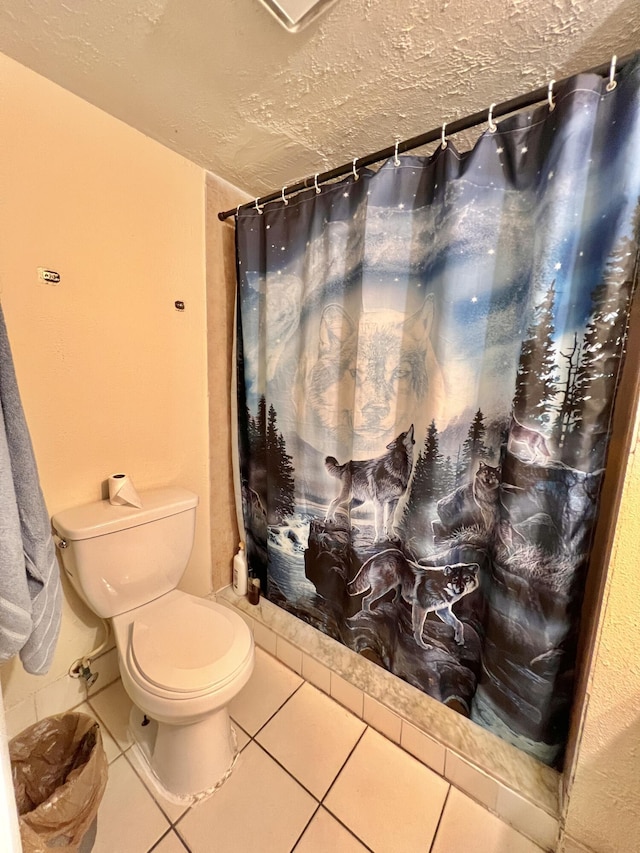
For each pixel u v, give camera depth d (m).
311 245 1.28
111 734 1.19
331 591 1.45
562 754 0.98
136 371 1.29
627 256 0.77
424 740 1.11
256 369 1.52
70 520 1.10
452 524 1.09
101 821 0.96
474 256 0.95
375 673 1.30
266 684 1.39
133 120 1.12
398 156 1.06
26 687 1.14
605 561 0.76
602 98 0.77
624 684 0.74
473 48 0.80
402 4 0.71
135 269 1.24
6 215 0.95
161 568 1.26
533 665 0.96
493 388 0.99
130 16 0.77
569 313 0.84
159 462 1.41
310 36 0.79
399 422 1.19
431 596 1.14
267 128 1.12
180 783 1.02
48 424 1.10
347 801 1.02
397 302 1.13
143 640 1.07
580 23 0.73
